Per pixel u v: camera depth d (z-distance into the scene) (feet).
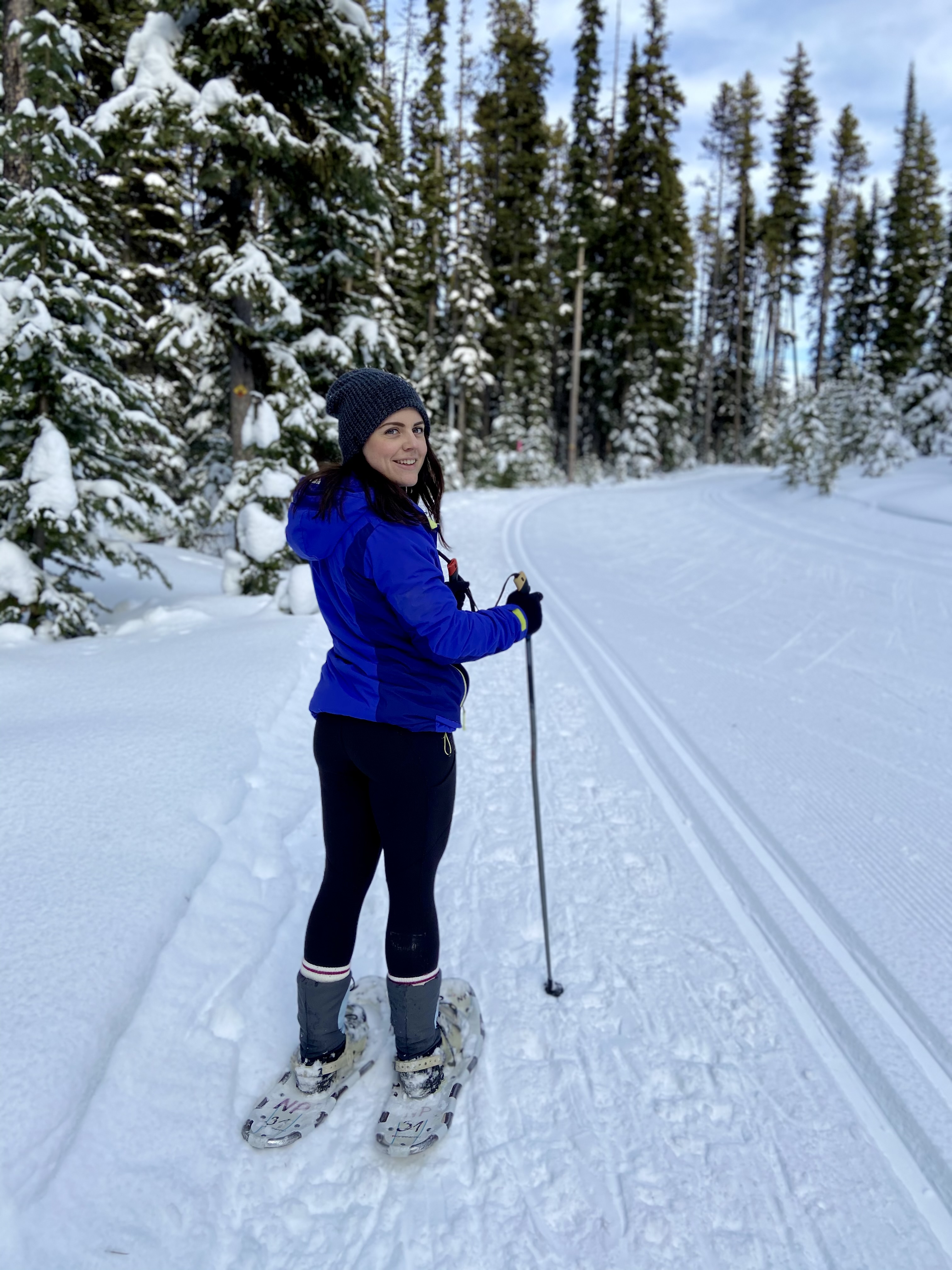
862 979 7.54
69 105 30.83
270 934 7.78
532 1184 5.38
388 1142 5.48
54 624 20.10
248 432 27.50
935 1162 5.58
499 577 29.50
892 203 97.40
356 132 31.53
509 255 94.79
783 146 116.57
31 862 7.52
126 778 9.73
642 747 13.66
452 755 5.73
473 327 84.94
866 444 57.31
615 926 8.46
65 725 11.71
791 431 55.57
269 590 26.03
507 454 87.66
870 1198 5.33
